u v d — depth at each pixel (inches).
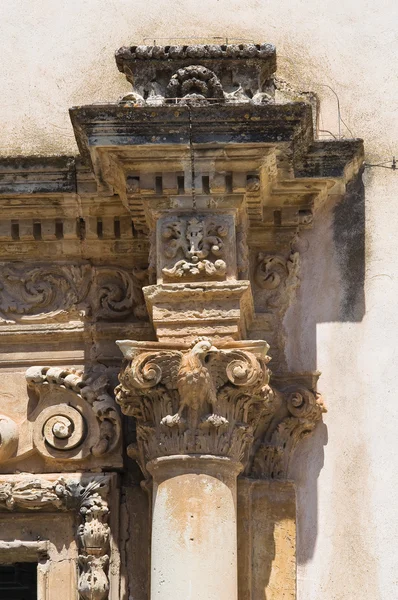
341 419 1061.8
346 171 1085.1
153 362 1008.2
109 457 1064.2
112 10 1163.3
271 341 1076.5
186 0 1160.2
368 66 1136.8
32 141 1134.4
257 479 1048.2
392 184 1106.7
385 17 1149.1
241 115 1016.9
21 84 1149.1
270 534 1040.8
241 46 1055.0
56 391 1077.8
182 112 1015.6
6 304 1096.2
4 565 1086.4
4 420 1071.6
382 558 1035.9
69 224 1096.8
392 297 1081.4
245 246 1049.5
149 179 1038.4
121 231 1093.8
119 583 1045.2
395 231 1095.0
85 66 1152.8
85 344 1090.7
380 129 1120.8
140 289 1091.9
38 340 1091.3
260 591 1029.8
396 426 1057.5
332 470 1054.4
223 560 986.1
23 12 1168.2
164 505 995.3
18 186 1077.8
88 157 1052.5
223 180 1034.1
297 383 1067.3
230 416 1011.3
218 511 992.9
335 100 1129.4
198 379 991.6
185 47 1053.8
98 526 1043.9
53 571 1054.4
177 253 1028.5
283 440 1056.8
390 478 1048.8
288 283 1085.1
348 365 1070.4
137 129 1018.7
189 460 997.2
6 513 1064.8
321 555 1039.6
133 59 1057.5
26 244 1104.2
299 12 1152.2
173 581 979.3
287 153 1034.7
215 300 1024.2
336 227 1096.8
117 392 1026.1
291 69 1137.4
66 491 1052.5
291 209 1090.1
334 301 1083.3
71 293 1096.2
